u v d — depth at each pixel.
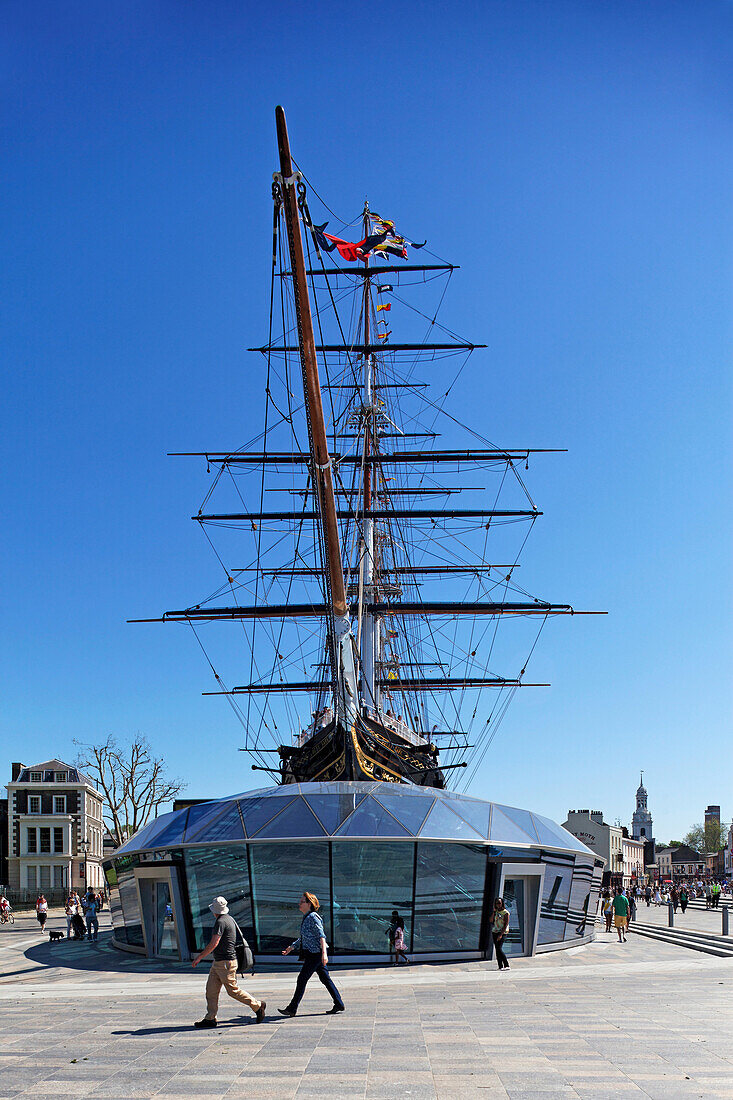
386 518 52.50
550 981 21.23
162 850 27.67
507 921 24.88
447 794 30.45
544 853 29.58
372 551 52.62
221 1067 11.35
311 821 26.84
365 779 33.06
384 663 58.78
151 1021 15.34
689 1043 12.70
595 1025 14.30
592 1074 10.77
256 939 26.20
